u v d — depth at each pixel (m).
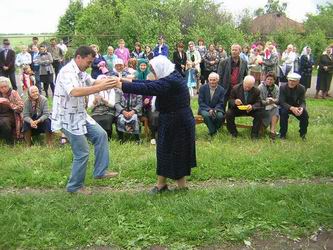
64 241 4.31
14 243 4.24
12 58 14.29
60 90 5.22
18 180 6.19
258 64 13.77
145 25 29.36
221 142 8.45
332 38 33.31
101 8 31.98
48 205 5.08
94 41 27.75
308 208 4.89
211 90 9.02
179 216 4.77
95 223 4.59
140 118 8.62
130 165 6.70
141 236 4.38
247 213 4.82
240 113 8.91
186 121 5.37
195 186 6.11
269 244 4.35
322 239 4.44
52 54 15.70
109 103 8.44
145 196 5.41
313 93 17.42
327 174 6.54
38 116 8.36
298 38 32.59
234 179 6.36
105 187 6.06
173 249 4.21
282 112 8.79
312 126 10.20
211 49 15.95
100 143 5.52
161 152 5.45
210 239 4.37
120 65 9.70
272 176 6.43
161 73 5.20
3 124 8.24
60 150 7.75
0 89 8.34
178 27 30.62
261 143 8.34
